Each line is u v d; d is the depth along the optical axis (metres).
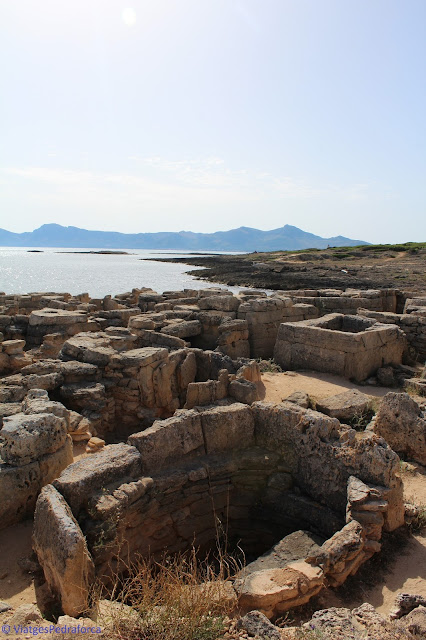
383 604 5.33
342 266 72.38
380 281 49.38
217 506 7.56
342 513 6.86
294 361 14.20
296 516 7.33
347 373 12.93
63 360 12.11
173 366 11.86
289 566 5.54
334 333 13.15
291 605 5.18
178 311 17.72
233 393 9.76
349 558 5.64
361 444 6.80
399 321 16.52
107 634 4.29
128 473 6.65
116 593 5.90
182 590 4.72
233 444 7.99
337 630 4.44
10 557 6.02
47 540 5.32
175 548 7.09
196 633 4.38
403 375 13.38
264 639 4.31
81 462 6.50
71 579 4.88
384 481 6.49
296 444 7.59
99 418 10.30
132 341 13.17
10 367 13.63
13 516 6.67
